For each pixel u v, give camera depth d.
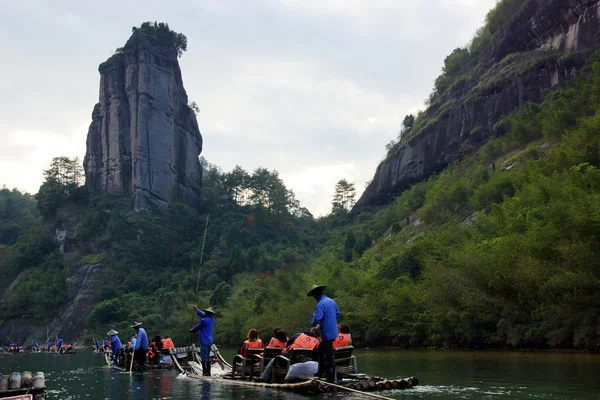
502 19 108.94
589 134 46.34
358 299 47.38
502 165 71.19
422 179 115.44
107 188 153.50
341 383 12.75
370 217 128.00
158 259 137.00
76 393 14.00
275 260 112.00
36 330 118.88
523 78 95.31
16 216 188.50
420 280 41.56
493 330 31.00
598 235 24.31
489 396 10.68
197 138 175.88
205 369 17.06
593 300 24.58
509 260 29.42
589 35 86.38
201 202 166.25
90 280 126.38
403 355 28.81
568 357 21.48
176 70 168.88
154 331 91.19
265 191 167.25
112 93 158.75
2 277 140.25
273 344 14.77
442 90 126.44
